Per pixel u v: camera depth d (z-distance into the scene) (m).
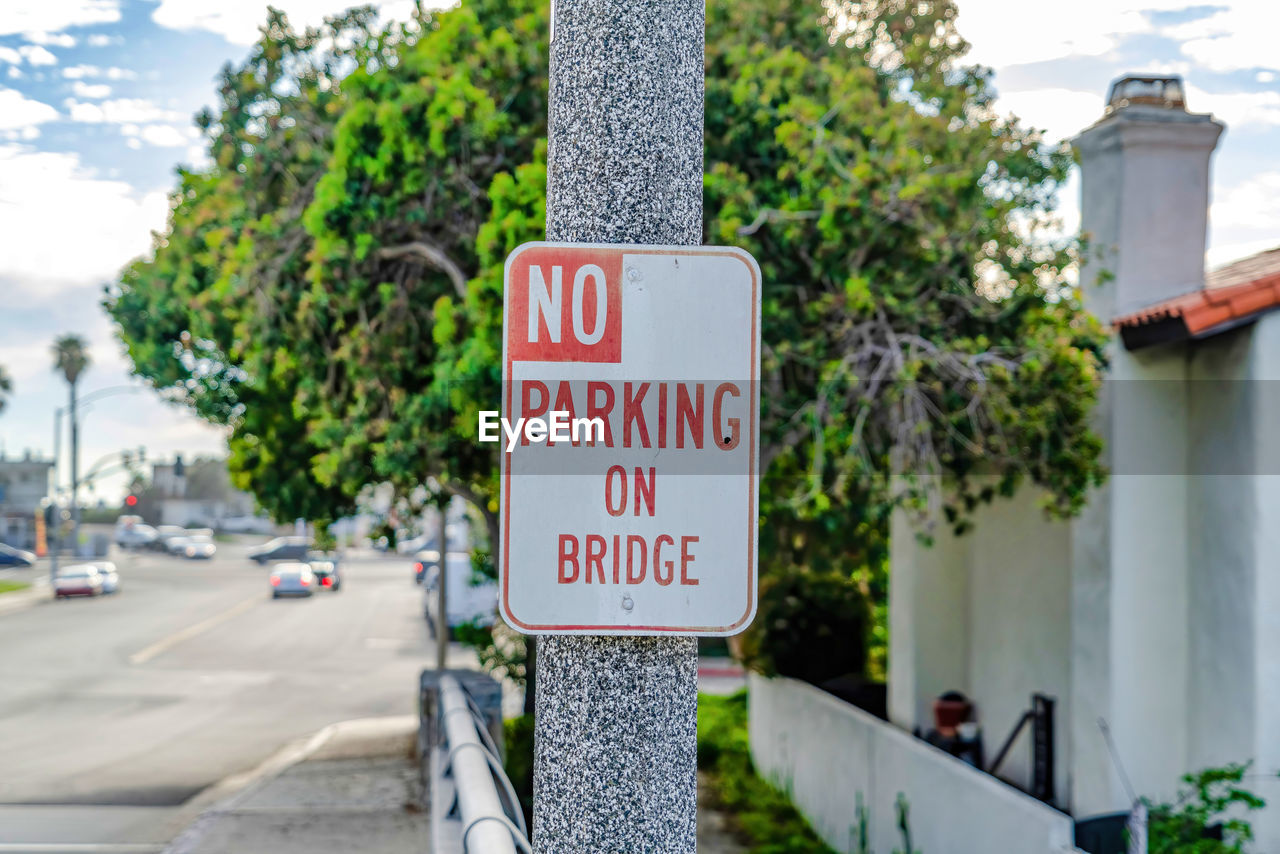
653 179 2.42
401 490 11.41
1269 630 7.10
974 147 8.42
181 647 29.61
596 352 2.37
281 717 18.69
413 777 12.16
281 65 10.55
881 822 9.63
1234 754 7.25
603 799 2.32
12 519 94.69
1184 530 7.84
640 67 2.43
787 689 12.45
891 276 8.31
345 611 40.78
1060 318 7.95
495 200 7.98
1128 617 7.77
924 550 11.13
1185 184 8.02
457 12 9.09
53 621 36.75
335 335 9.80
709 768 14.10
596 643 2.35
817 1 9.33
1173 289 7.98
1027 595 9.77
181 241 12.30
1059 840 6.79
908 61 8.77
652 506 2.37
